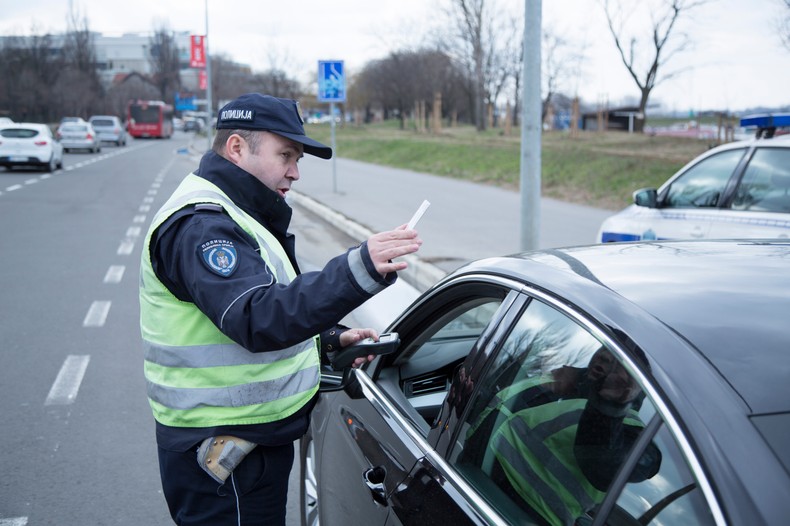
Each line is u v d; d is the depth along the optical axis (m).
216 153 2.03
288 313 1.70
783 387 1.21
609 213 13.54
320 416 2.71
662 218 5.71
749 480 1.08
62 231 11.70
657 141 25.88
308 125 64.75
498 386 1.76
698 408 1.20
